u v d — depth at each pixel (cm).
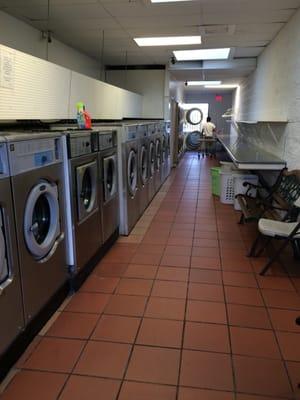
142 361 184
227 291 259
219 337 204
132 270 295
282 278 279
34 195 193
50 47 496
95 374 175
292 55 407
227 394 163
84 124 318
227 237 377
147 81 748
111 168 344
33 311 199
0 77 287
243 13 404
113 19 419
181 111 1088
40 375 175
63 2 361
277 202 361
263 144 587
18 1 356
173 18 421
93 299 248
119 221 378
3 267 169
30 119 339
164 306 238
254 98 730
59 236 234
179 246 350
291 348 195
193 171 845
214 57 676
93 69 675
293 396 162
